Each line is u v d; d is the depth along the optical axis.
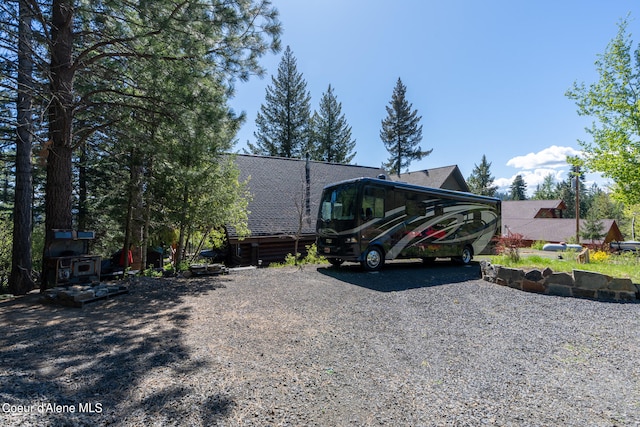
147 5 5.91
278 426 2.32
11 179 15.03
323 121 39.50
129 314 5.06
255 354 3.60
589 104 14.32
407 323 4.77
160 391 2.73
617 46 13.61
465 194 11.95
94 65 7.21
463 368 3.32
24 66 7.96
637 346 3.87
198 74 6.92
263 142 36.53
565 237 29.45
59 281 6.29
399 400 2.71
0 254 11.68
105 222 13.28
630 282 5.82
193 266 8.64
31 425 2.15
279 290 6.87
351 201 9.29
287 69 36.34
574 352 3.73
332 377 3.10
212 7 6.66
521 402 2.69
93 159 11.73
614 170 13.58
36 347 3.62
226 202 10.20
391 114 40.94
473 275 8.94
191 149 7.49
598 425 2.38
